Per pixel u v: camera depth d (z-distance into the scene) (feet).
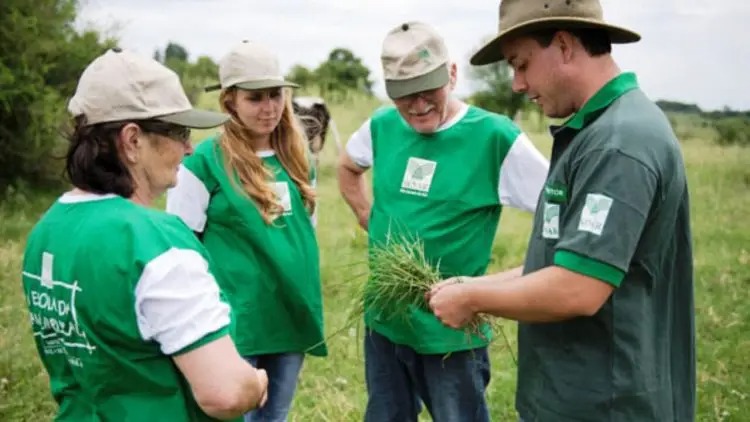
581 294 7.76
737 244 30.83
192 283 6.75
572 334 8.39
